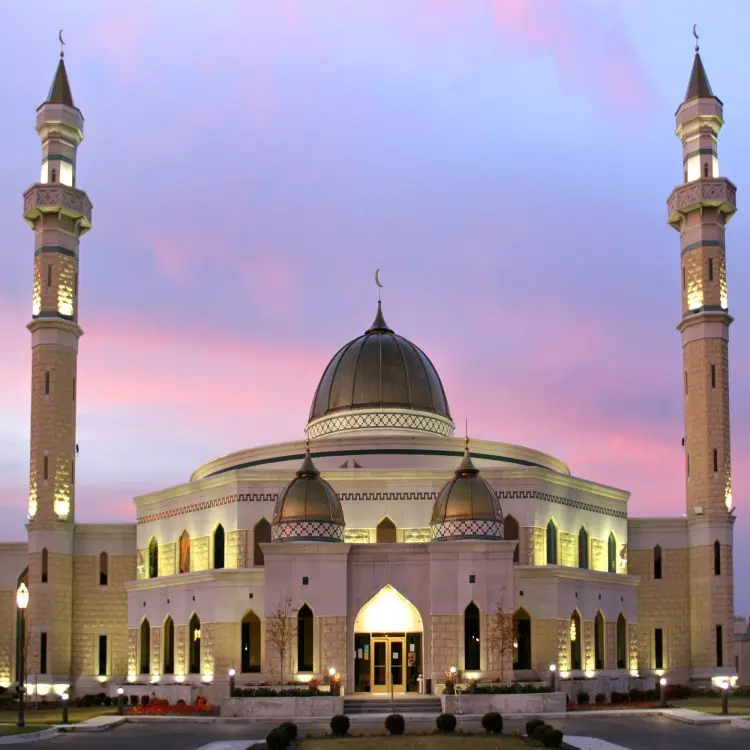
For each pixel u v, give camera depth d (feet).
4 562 284.20
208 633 232.73
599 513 267.39
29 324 278.26
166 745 154.51
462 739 158.81
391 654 223.51
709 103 293.43
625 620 256.93
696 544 276.21
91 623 272.92
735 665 276.82
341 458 256.52
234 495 245.04
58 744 156.97
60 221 283.18
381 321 287.48
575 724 186.09
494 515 229.25
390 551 225.35
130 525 277.64
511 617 219.20
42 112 286.66
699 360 282.56
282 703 200.75
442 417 274.57
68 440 277.23
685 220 291.17
